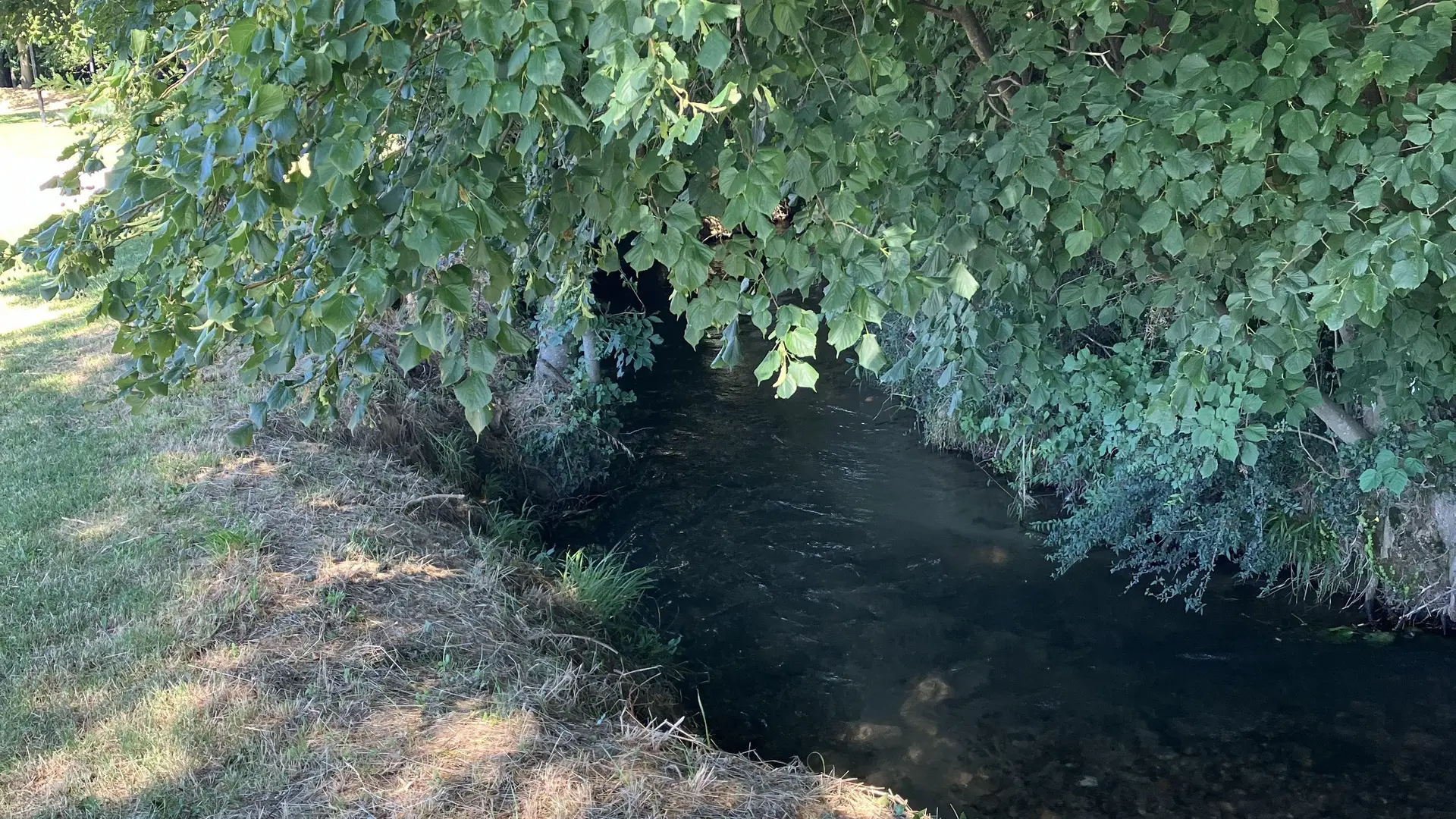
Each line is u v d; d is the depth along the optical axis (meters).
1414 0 2.96
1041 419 8.05
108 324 9.68
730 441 10.62
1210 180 3.06
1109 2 2.94
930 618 7.29
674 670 6.46
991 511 8.98
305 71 1.65
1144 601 7.42
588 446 9.45
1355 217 3.25
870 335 2.05
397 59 1.72
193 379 2.56
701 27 1.71
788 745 5.86
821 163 2.18
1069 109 3.06
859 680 6.53
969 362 4.19
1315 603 7.17
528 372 9.99
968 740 5.90
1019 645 6.90
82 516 5.81
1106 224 3.60
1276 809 5.23
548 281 2.87
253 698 4.19
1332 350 6.06
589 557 7.91
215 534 5.41
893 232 2.12
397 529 6.00
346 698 4.26
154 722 4.01
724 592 7.69
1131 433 6.74
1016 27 3.22
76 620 4.72
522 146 1.77
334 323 1.74
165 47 2.68
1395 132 3.10
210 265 2.02
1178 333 4.17
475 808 3.62
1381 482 5.54
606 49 1.70
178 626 4.65
